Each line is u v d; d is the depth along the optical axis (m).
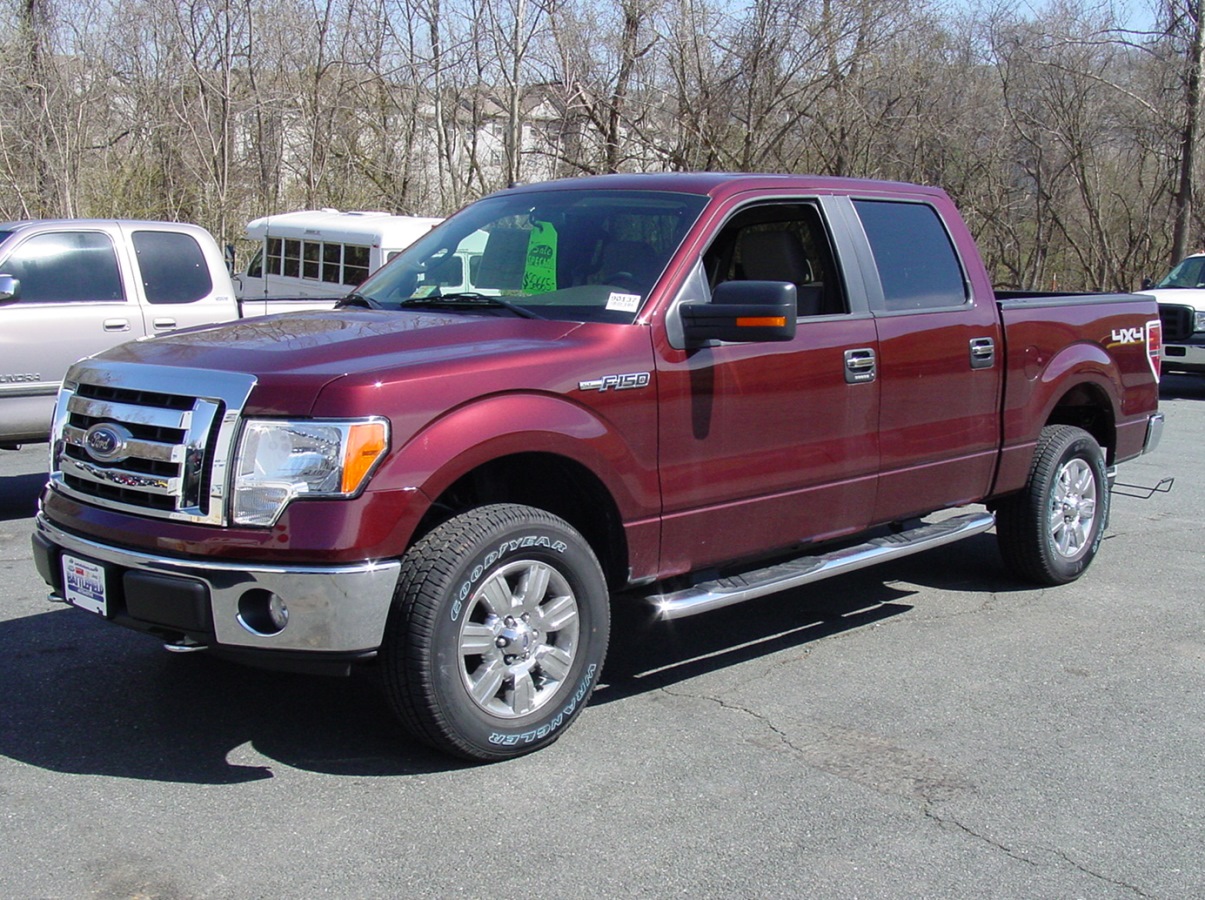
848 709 4.70
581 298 4.60
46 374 8.07
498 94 24.12
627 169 22.50
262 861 3.43
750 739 4.39
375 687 4.78
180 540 3.72
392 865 3.42
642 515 4.43
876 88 23.89
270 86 23.27
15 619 5.56
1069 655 5.40
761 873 3.44
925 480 5.52
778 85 22.05
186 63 22.08
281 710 4.54
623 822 3.72
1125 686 5.02
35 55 20.14
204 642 3.76
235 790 3.87
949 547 7.42
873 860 3.53
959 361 5.59
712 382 4.57
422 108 25.52
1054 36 24.70
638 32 22.05
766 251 5.31
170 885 3.29
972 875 3.46
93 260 8.38
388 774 4.00
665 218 4.80
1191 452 11.39
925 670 5.17
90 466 4.02
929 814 3.83
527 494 4.58
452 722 3.90
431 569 3.82
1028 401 6.03
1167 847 3.66
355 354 3.95
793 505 4.95
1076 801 3.95
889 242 5.48
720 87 22.12
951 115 25.77
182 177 21.62
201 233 9.01
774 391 4.79
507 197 5.46
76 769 4.00
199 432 3.74
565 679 4.22
